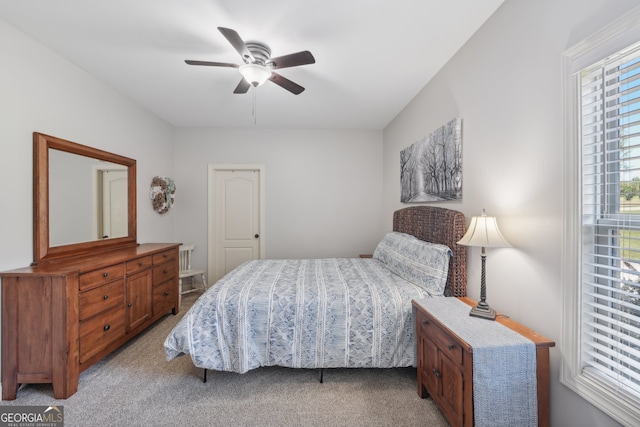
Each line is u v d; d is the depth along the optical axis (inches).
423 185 109.1
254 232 172.6
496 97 69.2
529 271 59.1
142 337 106.2
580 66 47.6
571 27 49.5
